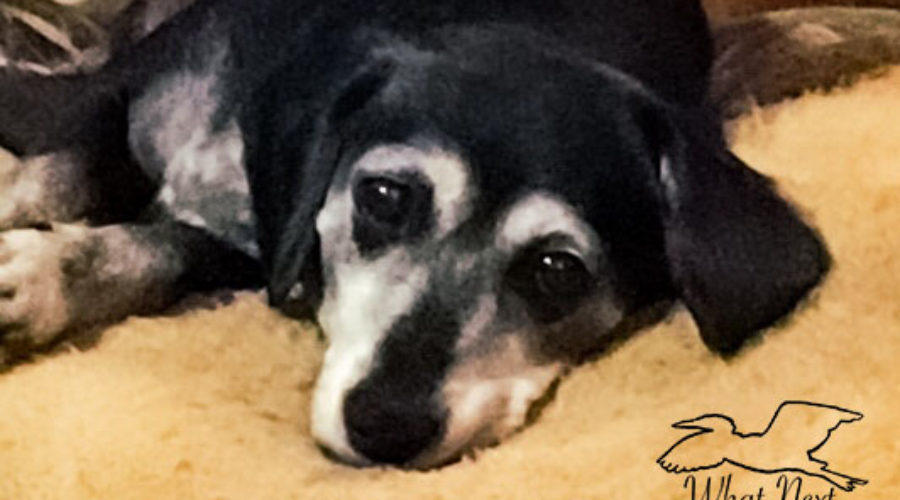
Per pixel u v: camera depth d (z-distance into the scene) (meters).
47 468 0.42
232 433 0.43
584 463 0.43
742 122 0.57
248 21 0.53
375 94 0.48
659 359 0.48
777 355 0.47
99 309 0.48
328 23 0.51
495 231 0.45
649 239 0.48
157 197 0.53
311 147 0.48
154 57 0.54
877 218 0.52
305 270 0.49
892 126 0.56
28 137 0.54
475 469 0.43
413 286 0.45
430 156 0.45
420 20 0.51
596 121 0.47
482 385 0.44
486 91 0.47
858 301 0.48
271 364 0.47
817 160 0.55
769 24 0.63
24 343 0.46
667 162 0.47
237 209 0.52
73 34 0.61
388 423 0.43
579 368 0.48
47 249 0.47
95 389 0.44
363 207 0.47
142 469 0.42
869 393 0.45
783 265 0.47
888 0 0.69
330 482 0.42
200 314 0.49
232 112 0.52
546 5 0.52
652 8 0.54
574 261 0.46
